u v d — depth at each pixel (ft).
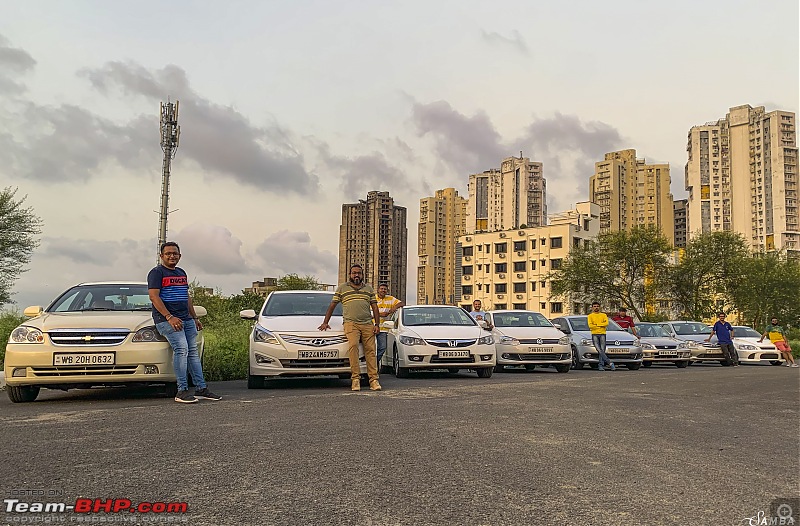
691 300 169.99
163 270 27.78
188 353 28.02
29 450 16.92
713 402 29.17
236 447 17.40
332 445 17.75
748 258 167.53
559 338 53.72
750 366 73.56
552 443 18.33
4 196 109.09
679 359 70.64
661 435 19.97
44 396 30.42
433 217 442.91
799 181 336.49
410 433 19.61
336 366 33.30
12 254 108.78
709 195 356.18
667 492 13.46
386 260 385.50
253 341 33.71
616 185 441.27
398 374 44.16
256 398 28.43
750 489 13.76
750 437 19.93
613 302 185.47
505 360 52.80
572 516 11.82
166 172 85.76
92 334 27.22
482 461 16.01
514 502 12.63
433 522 11.43
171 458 16.07
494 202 408.87
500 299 312.09
